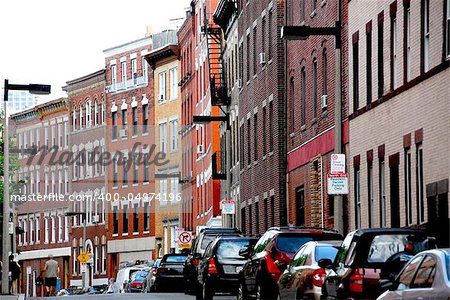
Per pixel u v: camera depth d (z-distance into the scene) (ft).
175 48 640.17
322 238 179.73
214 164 450.71
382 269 130.72
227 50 450.30
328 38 273.95
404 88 217.15
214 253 225.56
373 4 239.91
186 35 600.39
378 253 132.77
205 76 525.34
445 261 103.40
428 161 203.62
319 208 289.12
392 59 228.43
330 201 275.59
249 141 394.93
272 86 342.85
